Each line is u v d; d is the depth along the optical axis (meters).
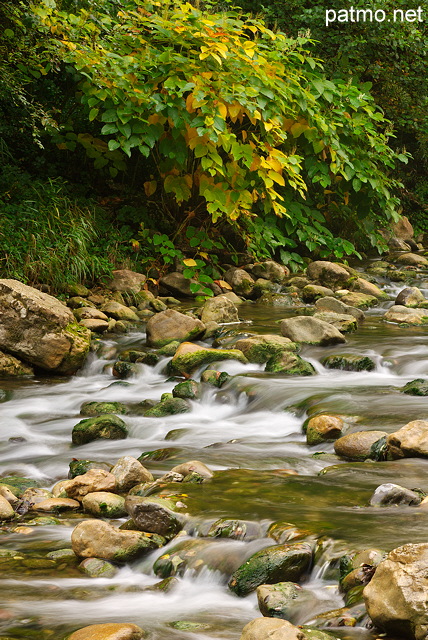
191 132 10.42
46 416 6.48
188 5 10.41
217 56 9.78
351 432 5.23
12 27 9.65
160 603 3.11
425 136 16.72
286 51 11.38
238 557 3.33
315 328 8.09
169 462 4.92
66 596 3.19
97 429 5.75
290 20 14.88
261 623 2.51
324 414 5.39
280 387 6.46
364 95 12.58
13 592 3.24
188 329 8.45
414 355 7.51
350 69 14.57
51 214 10.59
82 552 3.59
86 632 2.70
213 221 10.95
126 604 3.10
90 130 12.57
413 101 16.08
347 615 2.72
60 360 7.70
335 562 3.13
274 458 4.91
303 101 11.32
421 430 4.77
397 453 4.73
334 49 14.91
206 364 7.47
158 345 8.35
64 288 9.84
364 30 14.89
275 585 3.01
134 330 9.21
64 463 5.24
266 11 14.52
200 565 3.37
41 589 3.27
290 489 4.13
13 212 10.41
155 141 10.86
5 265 9.58
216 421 6.21
